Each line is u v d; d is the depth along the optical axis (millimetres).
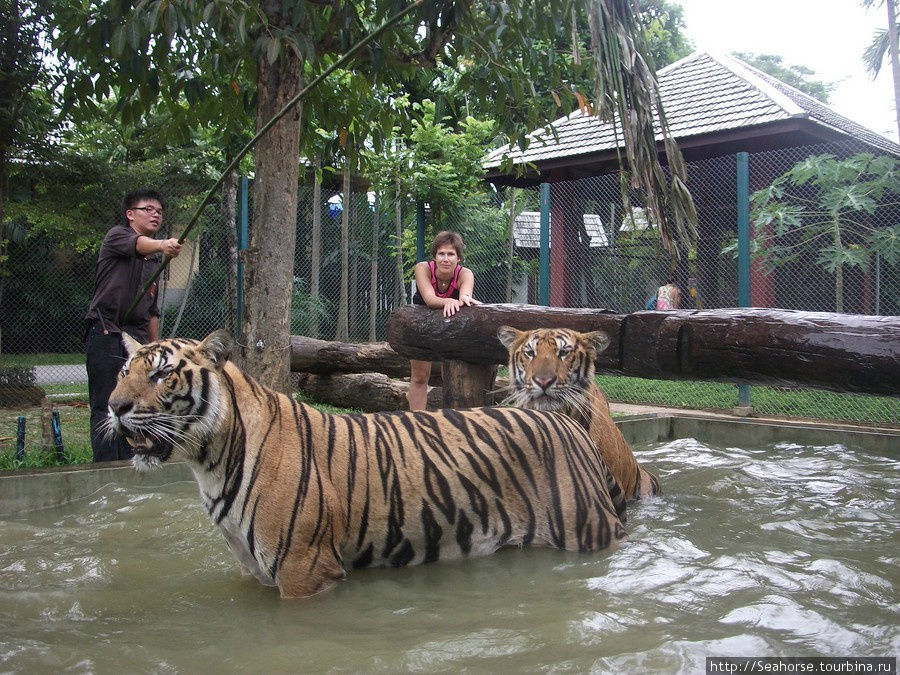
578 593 2977
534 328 5484
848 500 4684
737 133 10188
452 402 6242
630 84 4918
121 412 2957
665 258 10023
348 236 12945
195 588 3225
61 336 16312
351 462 3240
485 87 6207
